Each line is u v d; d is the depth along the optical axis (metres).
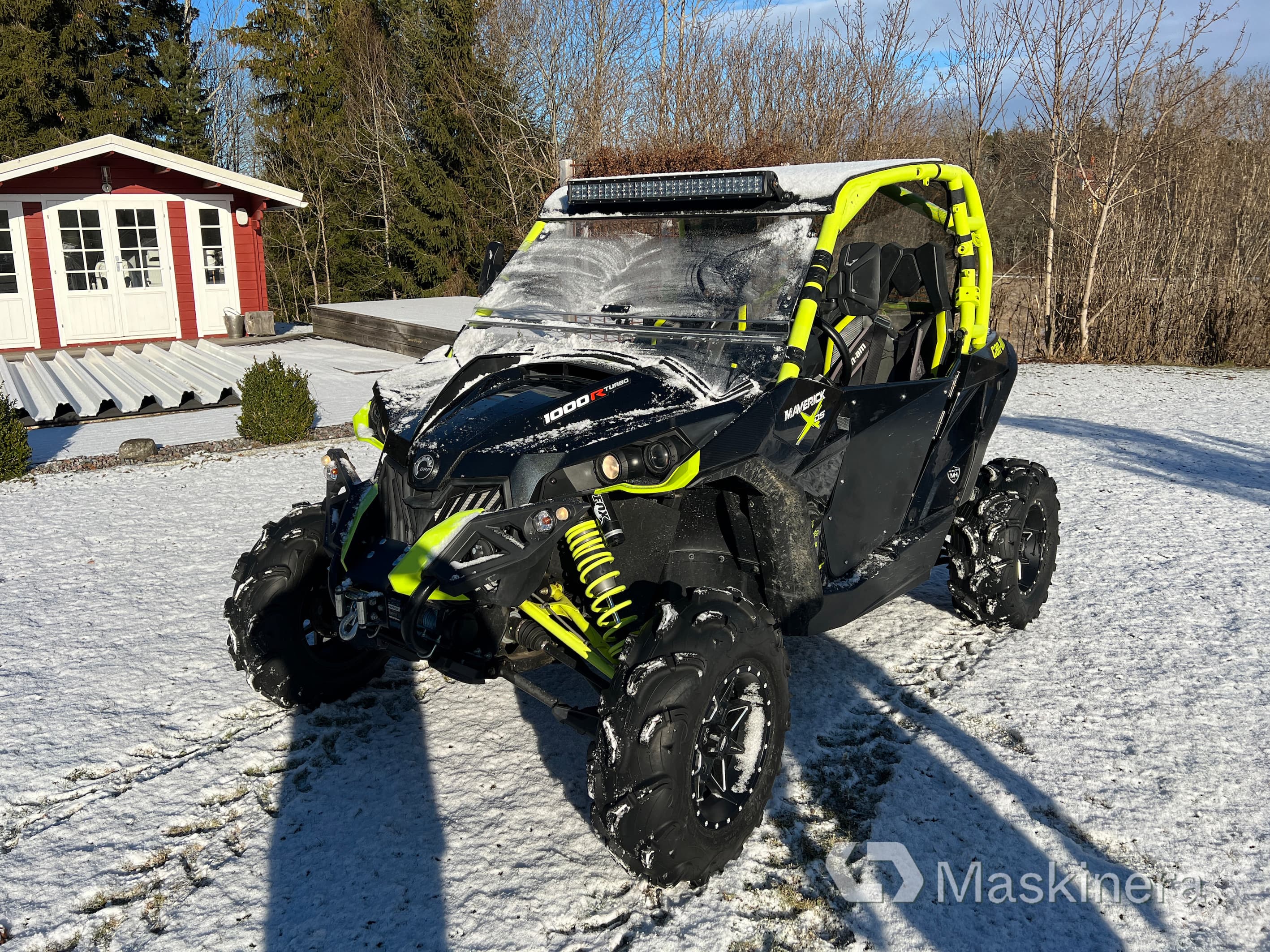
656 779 2.48
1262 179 16.09
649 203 3.67
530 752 3.50
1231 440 9.36
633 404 2.90
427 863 2.87
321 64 36.12
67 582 5.33
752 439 2.90
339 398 11.84
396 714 3.79
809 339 3.40
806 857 2.90
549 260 3.92
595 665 2.95
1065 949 2.52
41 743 3.55
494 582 2.61
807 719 3.74
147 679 4.09
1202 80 15.82
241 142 43.19
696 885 2.71
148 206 17.00
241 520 6.58
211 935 2.57
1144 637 4.57
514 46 29.23
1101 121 16.11
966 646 4.47
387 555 2.84
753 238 3.42
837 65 20.64
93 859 2.90
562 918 2.63
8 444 7.83
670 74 21.56
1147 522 6.53
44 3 30.02
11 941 2.56
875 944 2.53
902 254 3.68
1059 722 3.73
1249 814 3.12
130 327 17.16
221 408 11.70
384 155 34.88
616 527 2.74
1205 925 2.61
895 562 3.81
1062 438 9.39
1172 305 15.84
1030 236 19.20
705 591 2.83
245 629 3.49
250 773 3.37
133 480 7.76
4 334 16.06
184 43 37.31
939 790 3.25
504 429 2.83
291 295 35.53
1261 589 5.21
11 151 29.95
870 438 3.59
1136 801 3.19
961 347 4.21
